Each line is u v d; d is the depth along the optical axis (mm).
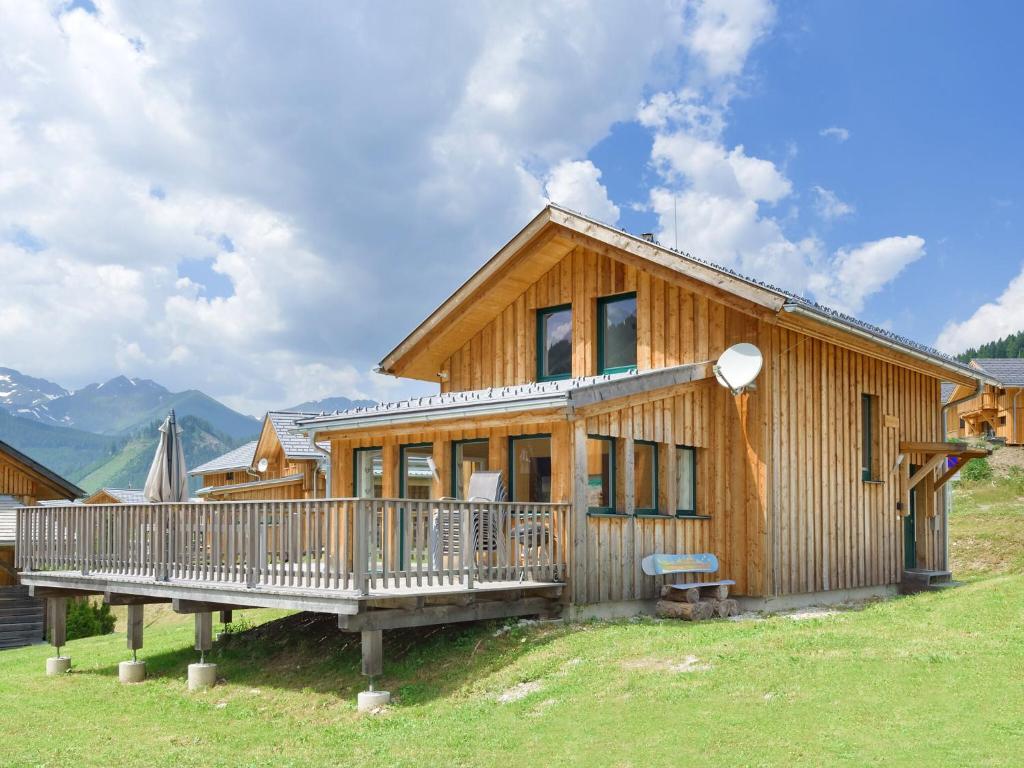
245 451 39906
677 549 15023
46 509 16328
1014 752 7188
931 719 8070
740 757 7664
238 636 15766
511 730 9172
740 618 14148
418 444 15656
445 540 14617
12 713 12422
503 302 18297
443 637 12875
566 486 13398
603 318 17234
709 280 15039
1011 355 100125
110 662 15844
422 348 18906
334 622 15047
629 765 7832
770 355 15258
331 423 16031
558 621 13062
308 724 10680
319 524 11461
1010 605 12445
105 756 10016
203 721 11336
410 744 9211
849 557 17297
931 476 20906
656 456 14992
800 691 9133
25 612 23719
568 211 16562
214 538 12961
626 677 10164
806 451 16203
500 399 13523
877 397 18656
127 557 14570
